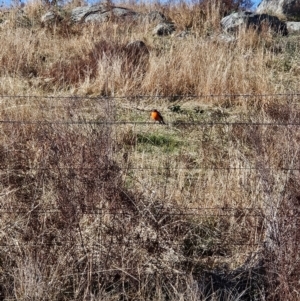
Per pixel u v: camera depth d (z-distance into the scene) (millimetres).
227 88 9344
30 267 4344
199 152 6902
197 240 5090
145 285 4473
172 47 11062
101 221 4656
